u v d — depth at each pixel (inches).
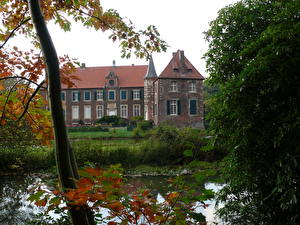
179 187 78.1
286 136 168.1
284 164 169.9
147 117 1566.2
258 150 189.5
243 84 172.2
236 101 183.6
